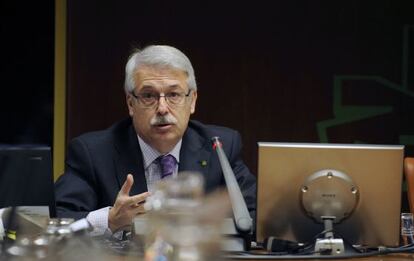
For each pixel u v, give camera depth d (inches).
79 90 476.1
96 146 275.3
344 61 482.3
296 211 226.2
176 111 266.2
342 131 485.1
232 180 225.0
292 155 223.5
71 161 276.7
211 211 97.4
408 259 214.4
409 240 241.8
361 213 226.8
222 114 480.1
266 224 228.1
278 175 224.4
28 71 489.1
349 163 223.6
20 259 110.0
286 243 224.1
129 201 226.7
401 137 485.4
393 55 482.9
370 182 225.0
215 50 478.0
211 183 271.1
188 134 280.8
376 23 482.3
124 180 270.4
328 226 223.8
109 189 269.1
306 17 480.1
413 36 482.6
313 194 223.8
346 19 481.4
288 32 480.1
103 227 229.9
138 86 266.2
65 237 137.0
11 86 490.3
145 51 268.8
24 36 487.5
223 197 99.8
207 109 479.2
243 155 483.5
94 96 476.4
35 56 488.4
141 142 275.1
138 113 267.9
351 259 213.2
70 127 476.7
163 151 270.7
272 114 482.6
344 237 229.6
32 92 490.3
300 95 482.3
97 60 474.9
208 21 476.7
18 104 491.5
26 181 225.5
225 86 479.8
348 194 223.8
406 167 300.0
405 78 483.8
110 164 272.2
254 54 479.8
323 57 482.3
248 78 480.4
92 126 476.7
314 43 481.4
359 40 482.3
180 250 97.5
